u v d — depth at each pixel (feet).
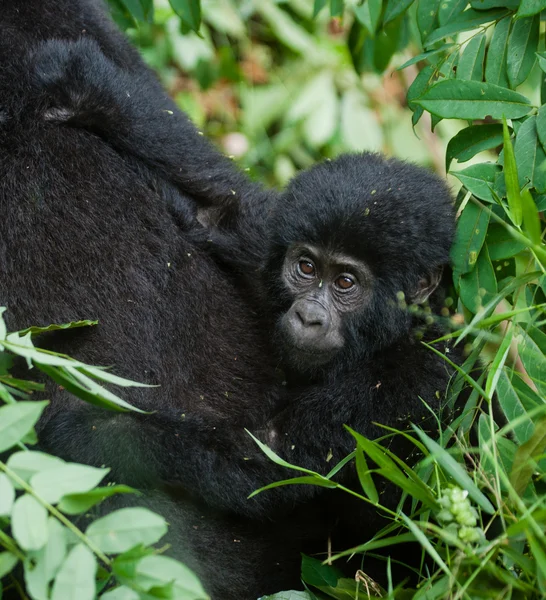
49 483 14.62
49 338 22.95
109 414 22.72
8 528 20.12
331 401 25.91
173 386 24.34
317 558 25.09
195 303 25.16
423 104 24.64
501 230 24.71
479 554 18.10
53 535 14.51
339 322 27.22
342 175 27.91
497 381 21.81
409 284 27.25
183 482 22.98
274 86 59.82
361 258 26.99
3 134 23.65
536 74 52.44
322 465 25.03
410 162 29.63
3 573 14.51
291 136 59.00
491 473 20.36
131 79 28.17
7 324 22.89
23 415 15.19
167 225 25.07
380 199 27.04
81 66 25.48
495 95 24.40
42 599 14.10
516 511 19.53
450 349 27.12
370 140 58.59
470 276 25.16
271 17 59.21
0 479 14.53
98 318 23.40
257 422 25.32
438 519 18.60
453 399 24.39
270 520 24.81
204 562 23.53
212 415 24.67
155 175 26.50
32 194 23.36
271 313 27.81
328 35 61.52
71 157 24.12
